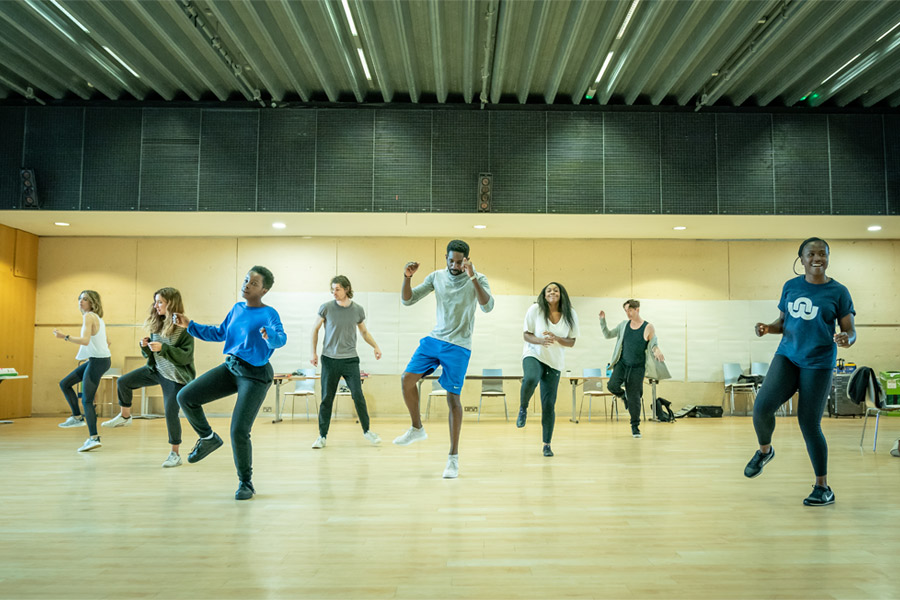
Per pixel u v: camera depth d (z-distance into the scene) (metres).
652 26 5.73
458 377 3.72
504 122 7.45
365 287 9.30
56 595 1.79
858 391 5.16
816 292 3.04
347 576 1.96
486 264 9.37
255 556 2.16
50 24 5.43
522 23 5.89
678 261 9.42
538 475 3.84
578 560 2.13
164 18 5.50
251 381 3.19
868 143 7.43
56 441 5.73
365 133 7.43
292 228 8.66
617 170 7.43
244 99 7.49
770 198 7.41
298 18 5.45
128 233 9.06
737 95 7.30
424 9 5.59
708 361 9.32
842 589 1.86
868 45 5.72
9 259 8.59
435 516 2.75
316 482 3.58
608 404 9.23
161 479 3.69
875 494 3.29
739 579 1.94
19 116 7.37
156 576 1.95
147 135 7.38
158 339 4.12
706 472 3.99
